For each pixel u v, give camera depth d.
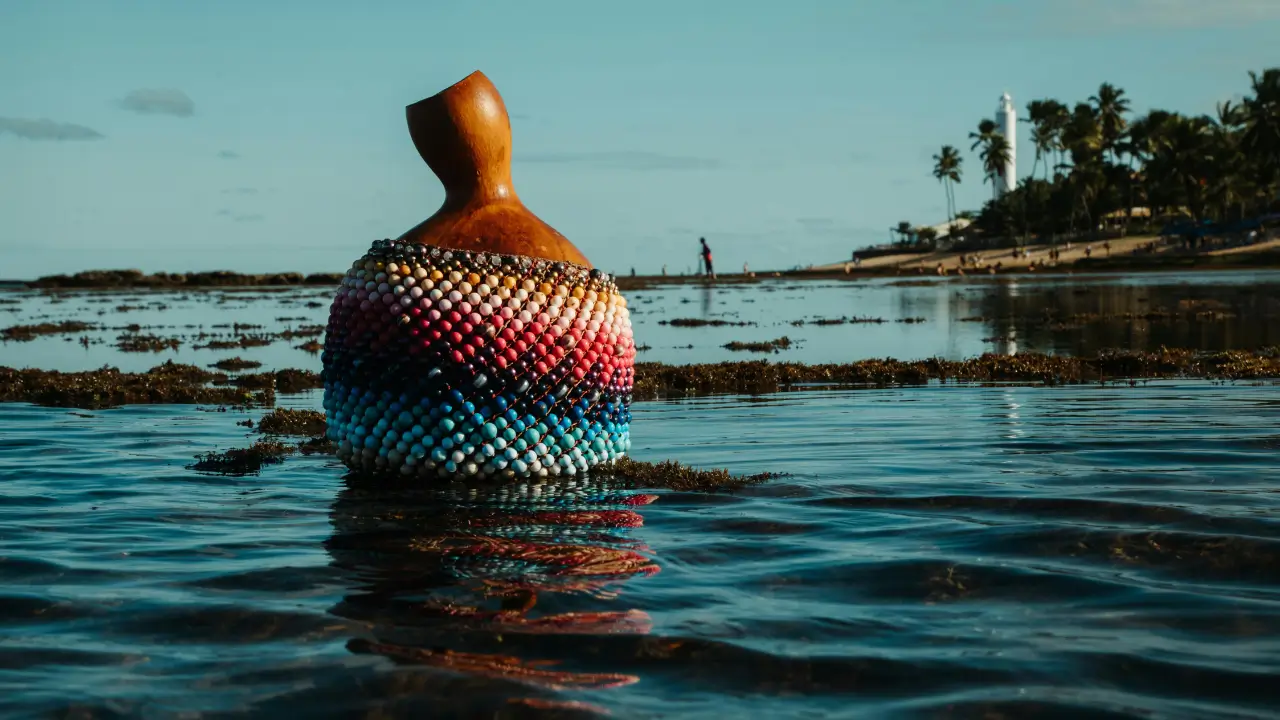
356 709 4.37
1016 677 4.60
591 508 7.97
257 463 10.21
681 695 4.47
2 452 11.12
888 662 4.78
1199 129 126.81
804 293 67.06
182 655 4.98
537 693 4.49
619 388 9.51
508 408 8.91
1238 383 16.20
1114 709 4.27
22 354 28.81
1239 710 4.25
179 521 7.72
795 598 5.69
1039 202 142.62
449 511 7.93
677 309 48.44
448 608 5.57
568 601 5.65
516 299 8.88
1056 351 23.52
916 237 173.50
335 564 6.45
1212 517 7.06
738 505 7.97
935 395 15.53
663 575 6.13
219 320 44.78
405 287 8.80
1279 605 5.42
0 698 4.52
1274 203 130.75
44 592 5.94
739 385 17.52
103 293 86.19
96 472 9.82
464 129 9.34
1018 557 6.34
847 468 9.39
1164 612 5.35
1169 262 107.31
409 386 8.84
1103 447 10.16
